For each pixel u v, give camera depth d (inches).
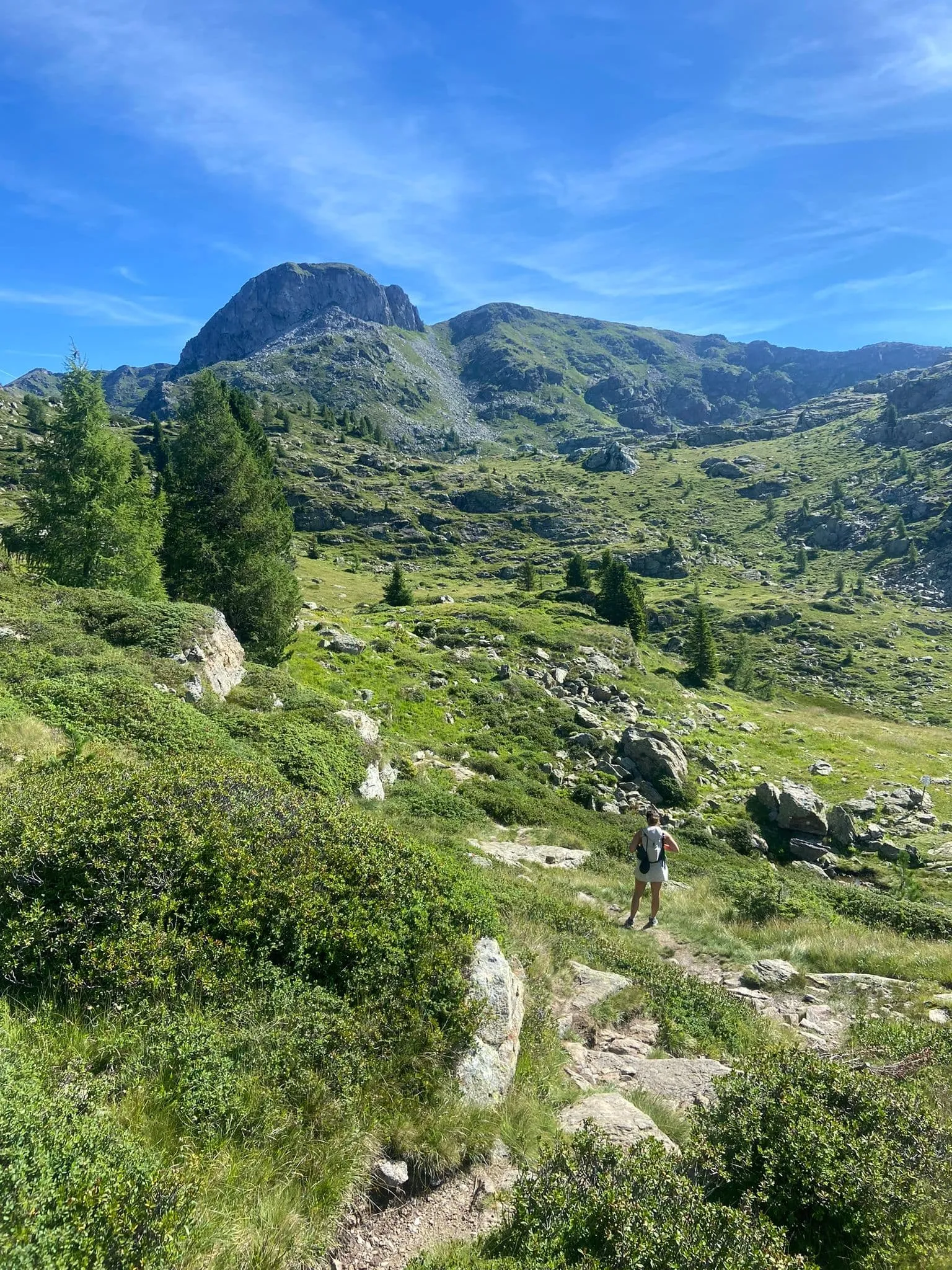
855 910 717.3
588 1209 168.2
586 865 793.6
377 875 301.9
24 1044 186.9
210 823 292.4
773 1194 187.3
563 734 1392.7
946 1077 280.4
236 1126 187.3
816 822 1252.5
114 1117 170.1
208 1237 152.9
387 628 1878.7
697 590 5442.9
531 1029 314.0
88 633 816.3
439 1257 166.6
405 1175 200.5
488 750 1247.5
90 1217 134.1
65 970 220.1
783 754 1814.7
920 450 7854.3
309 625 1684.3
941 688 3937.0
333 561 5216.5
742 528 7367.1
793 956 540.1
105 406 1191.6
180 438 1270.9
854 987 464.1
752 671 3590.1
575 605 2849.4
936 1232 171.9
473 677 1540.4
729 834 1198.3
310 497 6860.2
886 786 1583.4
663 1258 153.3
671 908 645.3
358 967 255.1
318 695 971.3
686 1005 408.8
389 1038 234.1
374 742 951.6
